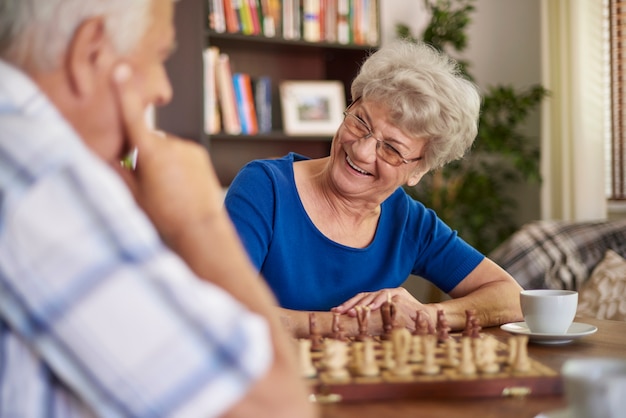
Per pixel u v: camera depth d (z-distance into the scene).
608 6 3.83
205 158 0.79
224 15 3.26
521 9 4.10
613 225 3.23
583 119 3.76
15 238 0.58
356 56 3.70
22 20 0.65
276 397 0.63
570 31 3.78
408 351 1.07
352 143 1.57
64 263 0.57
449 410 0.90
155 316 0.57
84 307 0.57
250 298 0.72
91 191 0.59
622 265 3.02
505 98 3.69
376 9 3.62
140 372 0.57
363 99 1.58
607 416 0.75
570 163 3.83
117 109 0.71
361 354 1.02
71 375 0.58
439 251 1.77
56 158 0.60
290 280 1.63
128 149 0.75
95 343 0.57
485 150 3.78
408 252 1.76
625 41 3.79
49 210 0.58
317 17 3.48
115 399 0.57
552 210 3.90
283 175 1.68
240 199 1.62
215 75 3.29
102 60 0.68
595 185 3.75
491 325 1.57
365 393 0.94
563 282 3.07
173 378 0.57
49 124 0.62
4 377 0.62
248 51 3.63
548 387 0.97
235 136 3.31
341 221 1.67
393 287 1.72
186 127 3.22
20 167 0.59
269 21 3.36
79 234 0.58
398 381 0.95
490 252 3.91
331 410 0.90
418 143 1.58
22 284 0.57
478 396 0.96
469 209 3.90
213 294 0.61
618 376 0.77
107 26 0.67
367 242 1.71
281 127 3.69
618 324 1.50
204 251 0.75
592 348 1.28
